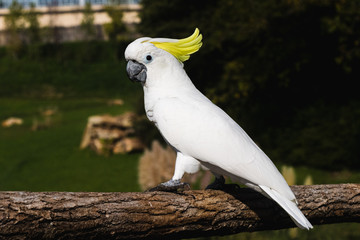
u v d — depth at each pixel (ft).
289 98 42.06
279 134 41.70
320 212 10.21
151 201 8.84
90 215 8.14
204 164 10.17
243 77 39.81
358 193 10.47
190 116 10.08
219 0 42.98
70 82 103.30
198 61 42.91
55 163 43.75
